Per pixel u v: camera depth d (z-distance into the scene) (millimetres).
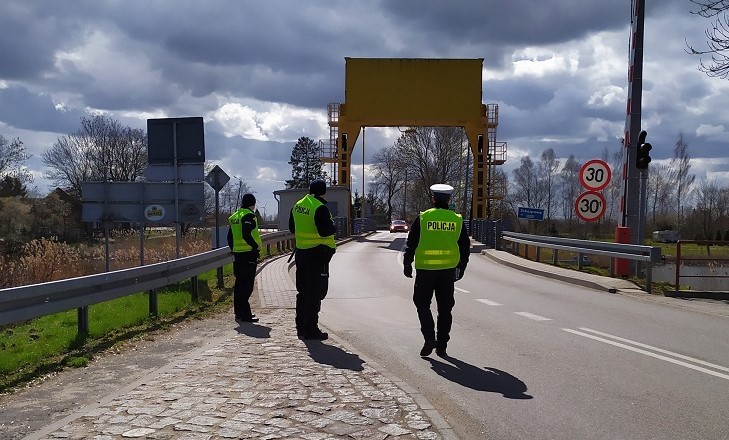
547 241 20531
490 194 42562
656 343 8562
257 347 8188
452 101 37750
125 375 6902
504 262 22953
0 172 51375
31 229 37031
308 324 8734
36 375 6855
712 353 7934
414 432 4918
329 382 6348
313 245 8781
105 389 6348
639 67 15836
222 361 7316
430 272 7785
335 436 4812
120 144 68438
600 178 16484
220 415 5266
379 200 102062
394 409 5473
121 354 7969
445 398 6090
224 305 12328
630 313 11258
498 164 39562
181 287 14648
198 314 11172
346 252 29812
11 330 9914
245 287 10500
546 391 6297
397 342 8820
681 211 67188
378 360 7699
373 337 9195
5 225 35938
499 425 5312
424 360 7688
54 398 6027
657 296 13500
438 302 7930
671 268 21141
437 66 37719
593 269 18422
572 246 18547
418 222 7820
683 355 7828
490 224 31656
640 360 7574
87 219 15469
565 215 77062
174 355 7906
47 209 39344
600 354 7910
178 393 5906
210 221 48656
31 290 7332
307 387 6156
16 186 51406
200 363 7211
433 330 7797
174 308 11516
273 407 5504
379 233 64625
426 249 7789
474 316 10984
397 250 31562
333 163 40781
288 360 7383
